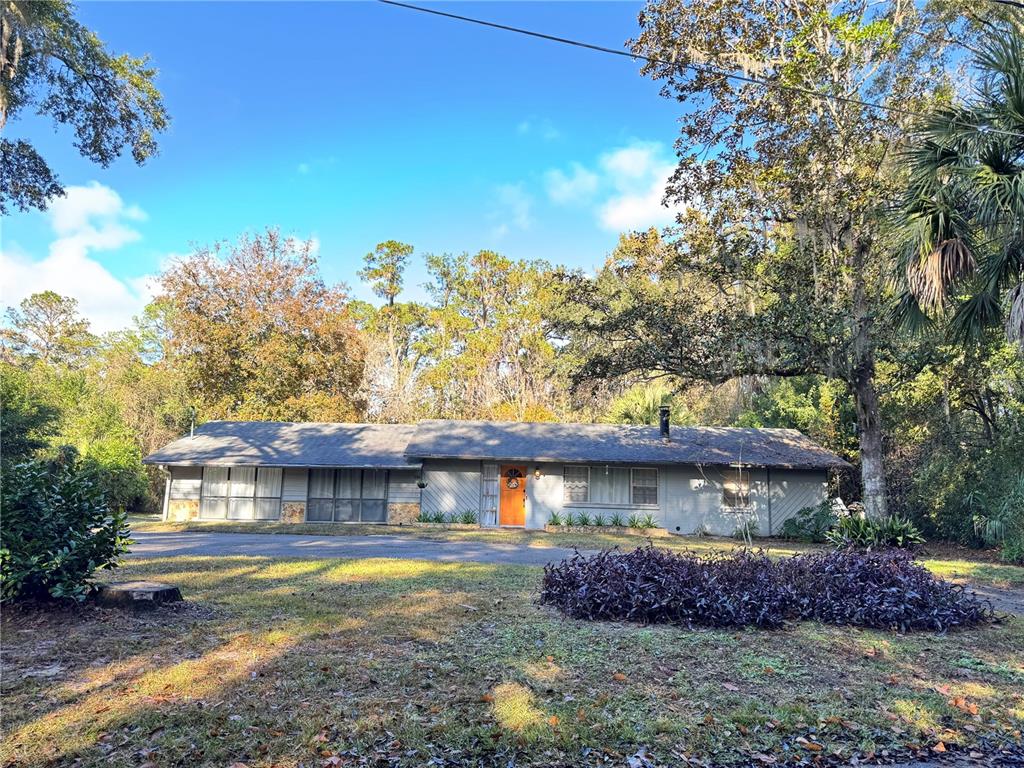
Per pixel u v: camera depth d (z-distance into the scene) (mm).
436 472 21625
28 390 22031
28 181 14336
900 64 14039
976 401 17453
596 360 16188
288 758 3330
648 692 4363
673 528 20719
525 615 6438
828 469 20469
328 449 22266
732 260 15305
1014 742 3783
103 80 13711
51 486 6367
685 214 15875
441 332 41906
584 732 3697
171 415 31922
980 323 9344
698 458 20094
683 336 15289
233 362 28938
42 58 12992
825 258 14609
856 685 4656
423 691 4281
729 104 14719
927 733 3859
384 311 44719
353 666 4715
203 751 3375
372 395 35219
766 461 19750
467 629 5848
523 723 3779
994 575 10727
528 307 36625
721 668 4926
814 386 24422
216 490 22109
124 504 24828
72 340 43938
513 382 36469
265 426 24672
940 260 7941
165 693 4148
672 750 3555
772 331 14297
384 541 15266
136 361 34906
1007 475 14375
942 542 16156
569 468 21297
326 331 29547
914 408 17781
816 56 13547
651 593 6262
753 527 20172
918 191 8516
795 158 14156
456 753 3422
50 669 4594
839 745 3695
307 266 30859
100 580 7723
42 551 6102
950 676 4949
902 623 6289
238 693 4168
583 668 4812
